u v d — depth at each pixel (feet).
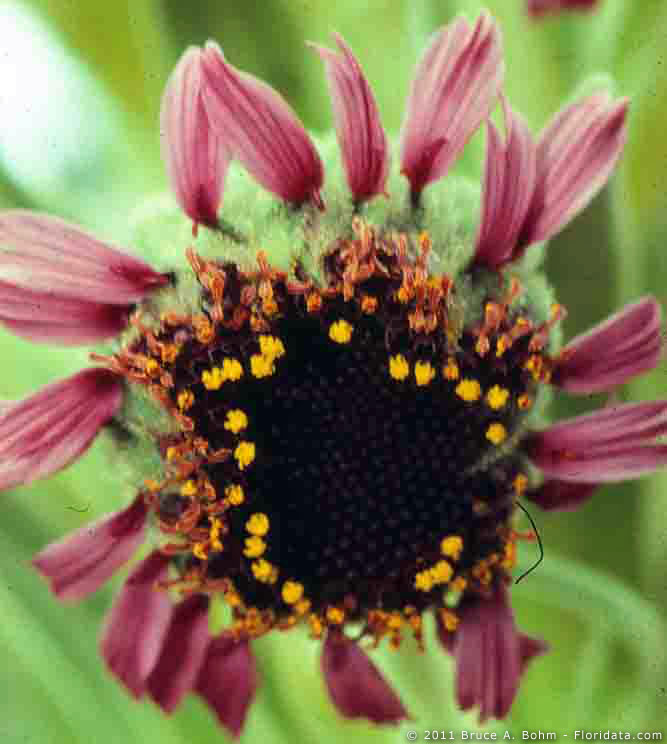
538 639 0.46
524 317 0.43
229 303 0.42
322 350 0.43
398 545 0.44
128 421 0.43
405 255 0.42
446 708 0.48
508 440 0.44
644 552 0.46
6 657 0.50
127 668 0.45
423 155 0.42
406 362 0.42
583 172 0.43
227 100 0.41
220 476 0.43
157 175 0.46
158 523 0.43
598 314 0.44
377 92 0.48
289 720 0.49
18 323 0.41
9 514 0.46
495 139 0.41
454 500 0.44
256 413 0.43
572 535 0.46
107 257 0.42
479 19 0.42
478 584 0.45
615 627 0.47
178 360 0.42
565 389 0.44
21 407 0.42
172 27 0.45
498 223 0.42
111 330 0.42
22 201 0.44
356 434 0.43
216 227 0.42
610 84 0.43
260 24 0.45
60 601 0.44
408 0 0.46
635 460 0.44
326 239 0.42
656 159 0.46
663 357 0.44
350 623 0.45
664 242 0.47
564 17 0.46
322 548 0.44
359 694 0.46
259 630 0.44
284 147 0.42
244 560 0.44
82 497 0.46
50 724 0.50
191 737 0.48
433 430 0.43
